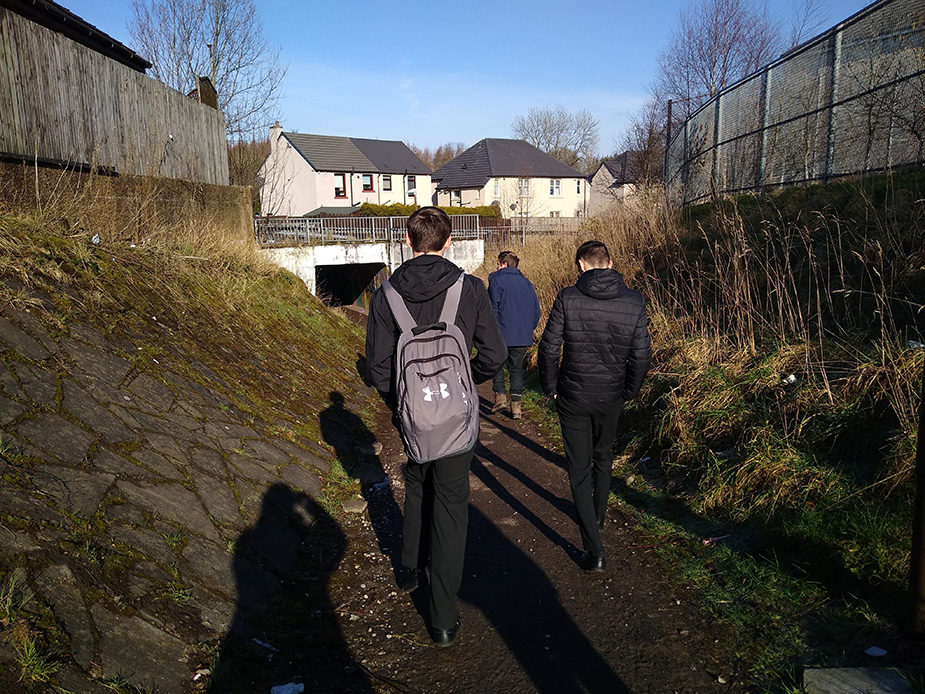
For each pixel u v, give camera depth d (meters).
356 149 47.09
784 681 2.41
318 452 4.75
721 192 10.27
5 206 5.11
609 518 4.06
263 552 3.18
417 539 3.02
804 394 4.20
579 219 17.16
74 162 7.30
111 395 3.53
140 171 9.20
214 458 3.66
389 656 2.65
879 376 3.87
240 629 2.57
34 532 2.28
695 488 4.16
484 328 2.74
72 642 2.00
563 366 3.36
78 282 4.50
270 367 5.83
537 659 2.64
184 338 4.96
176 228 7.96
